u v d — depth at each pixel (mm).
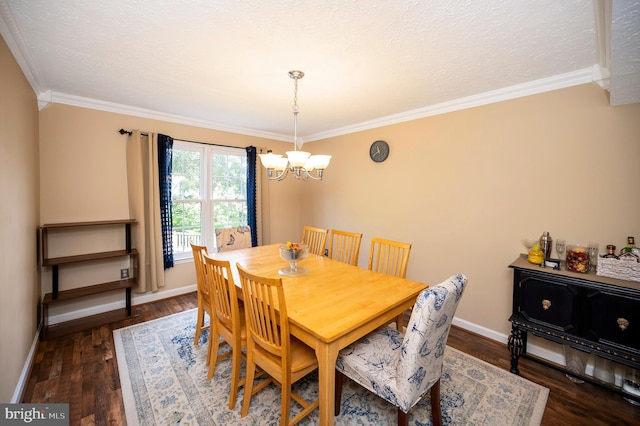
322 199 4414
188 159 3654
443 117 2873
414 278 3174
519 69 2049
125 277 3193
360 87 2422
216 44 1749
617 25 1079
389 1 1328
